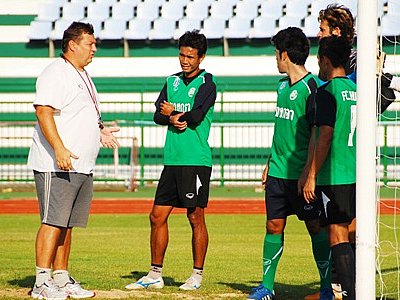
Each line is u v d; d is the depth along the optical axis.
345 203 14.62
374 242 12.84
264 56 52.34
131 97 52.62
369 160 12.77
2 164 50.88
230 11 53.66
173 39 53.09
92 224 34.38
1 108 52.38
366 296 12.80
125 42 53.19
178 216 37.56
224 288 17.89
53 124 15.80
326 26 16.39
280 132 16.16
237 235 30.09
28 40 53.59
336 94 14.59
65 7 54.31
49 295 15.98
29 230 31.94
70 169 15.77
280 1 53.50
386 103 16.22
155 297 16.45
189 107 17.75
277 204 16.25
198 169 17.64
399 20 48.69
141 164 49.47
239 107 51.44
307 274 20.52
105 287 17.89
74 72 16.33
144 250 25.72
